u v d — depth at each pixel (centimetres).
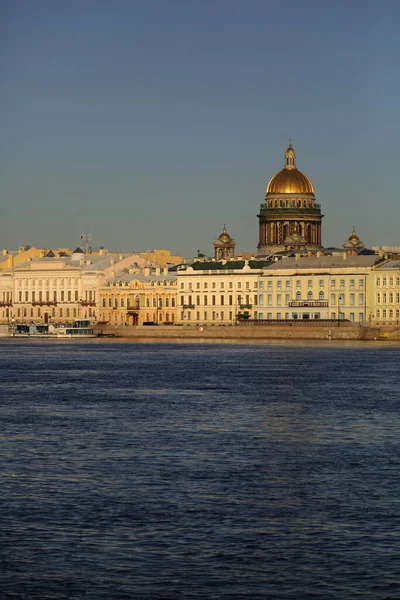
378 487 9081
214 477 9494
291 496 8738
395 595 6519
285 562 7050
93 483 9219
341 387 18700
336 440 11738
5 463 10162
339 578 6769
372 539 7519
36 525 7838
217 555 7169
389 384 19400
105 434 12150
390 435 12150
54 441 11569
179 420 13512
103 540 7481
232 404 15575
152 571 6881
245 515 8131
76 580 6731
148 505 8419
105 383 19725
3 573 6850
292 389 18262
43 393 17475
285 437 11956
